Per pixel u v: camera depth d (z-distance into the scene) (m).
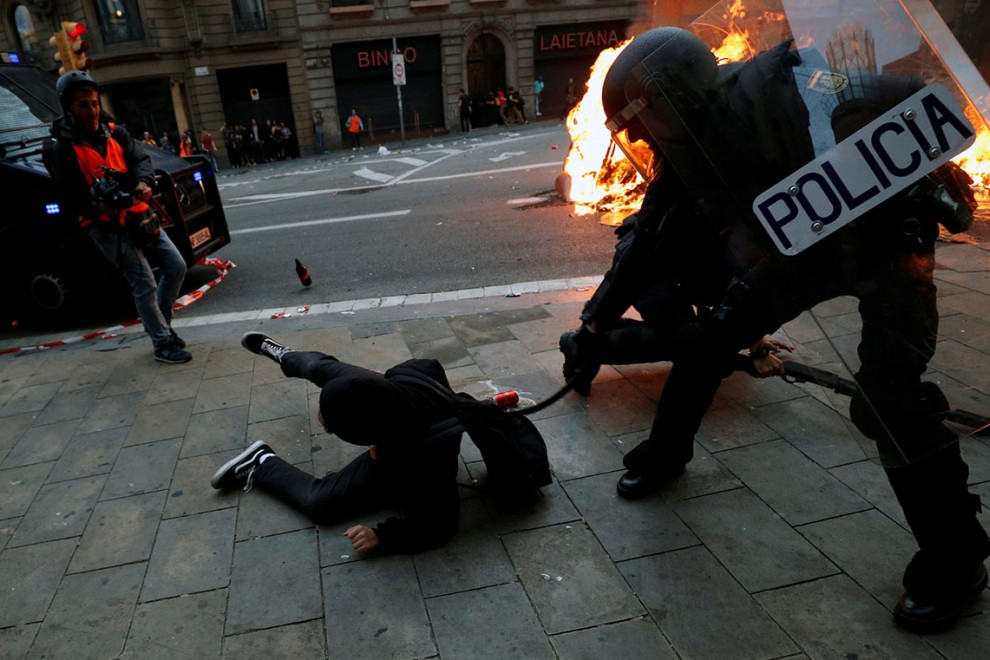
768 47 1.60
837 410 3.23
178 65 24.78
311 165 21.44
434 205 10.26
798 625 2.10
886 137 1.46
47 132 6.24
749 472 2.86
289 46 25.39
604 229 7.84
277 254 8.11
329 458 3.21
